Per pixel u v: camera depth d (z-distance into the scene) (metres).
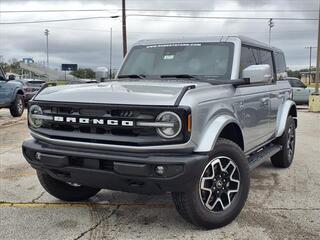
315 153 9.12
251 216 5.05
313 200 5.70
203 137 4.32
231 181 4.74
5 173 7.19
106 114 4.25
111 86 4.80
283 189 6.24
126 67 6.18
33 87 21.75
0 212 5.25
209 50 5.70
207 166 4.42
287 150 7.47
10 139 10.87
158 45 6.09
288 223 4.84
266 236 4.46
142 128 4.12
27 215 5.14
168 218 5.01
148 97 4.19
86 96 4.46
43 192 6.07
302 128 13.88
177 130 4.04
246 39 5.97
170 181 4.07
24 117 17.00
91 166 4.32
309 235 4.50
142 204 5.53
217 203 4.61
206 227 4.58
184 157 4.11
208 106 4.45
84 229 4.71
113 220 4.97
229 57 5.54
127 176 4.15
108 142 4.24
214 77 5.43
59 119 4.51
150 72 5.87
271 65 6.99
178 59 5.79
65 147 4.50
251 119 5.66
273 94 6.73
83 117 4.35
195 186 4.30
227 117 4.75
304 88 25.80
